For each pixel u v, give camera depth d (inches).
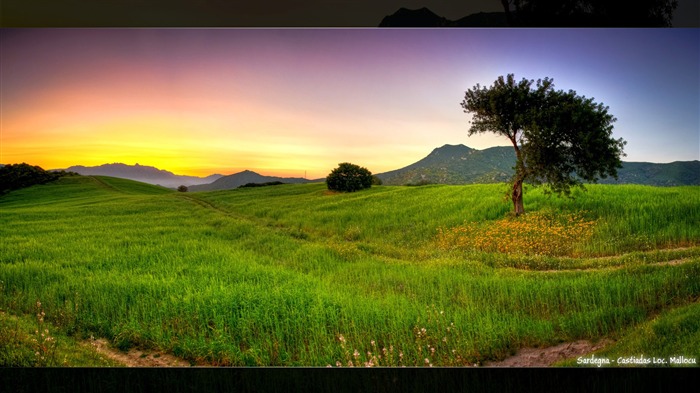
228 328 275.7
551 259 415.2
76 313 303.3
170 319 294.7
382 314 277.6
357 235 596.4
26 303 329.7
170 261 491.5
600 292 293.1
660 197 541.3
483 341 240.8
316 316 273.3
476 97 572.4
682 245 402.9
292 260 480.7
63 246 586.2
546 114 526.6
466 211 608.1
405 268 416.5
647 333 230.5
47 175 1406.3
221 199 1273.4
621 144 511.8
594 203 552.4
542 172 538.3
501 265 414.9
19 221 848.9
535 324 259.4
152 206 1132.5
